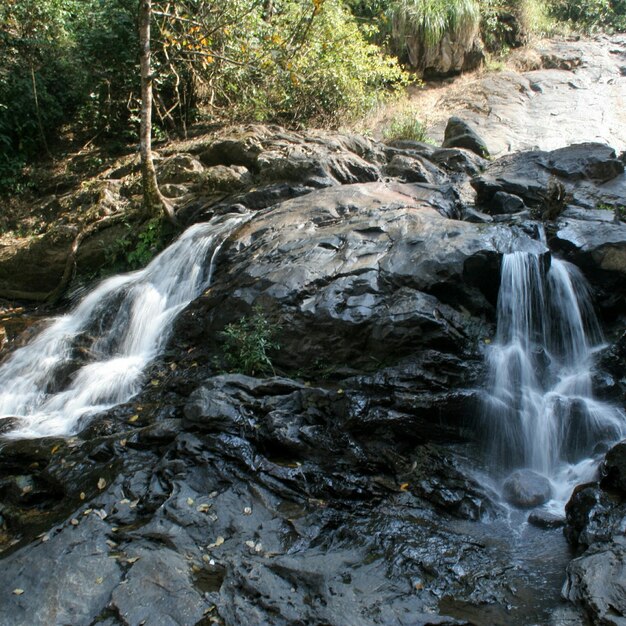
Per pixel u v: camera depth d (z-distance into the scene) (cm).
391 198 834
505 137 1322
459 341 598
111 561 442
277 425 540
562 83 1561
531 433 574
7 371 786
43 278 1026
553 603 399
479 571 432
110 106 1334
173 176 1077
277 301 657
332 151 1059
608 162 931
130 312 823
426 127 1348
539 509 506
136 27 1263
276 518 480
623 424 577
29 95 1281
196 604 401
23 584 428
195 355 705
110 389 693
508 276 639
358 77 1301
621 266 690
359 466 524
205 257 815
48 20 1302
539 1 1864
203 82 1277
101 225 1015
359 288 640
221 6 1133
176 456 538
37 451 594
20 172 1269
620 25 1898
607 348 658
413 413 547
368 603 398
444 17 1511
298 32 1030
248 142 1072
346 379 580
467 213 824
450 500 503
